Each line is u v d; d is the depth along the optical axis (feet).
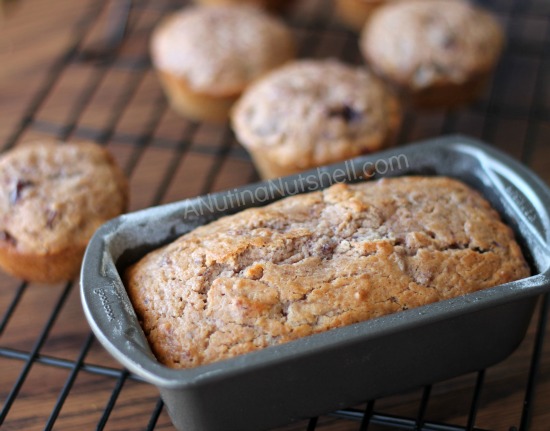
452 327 1.35
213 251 1.39
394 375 1.38
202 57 1.85
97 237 1.41
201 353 1.34
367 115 1.69
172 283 1.38
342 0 2.03
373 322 1.31
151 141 1.84
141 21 2.09
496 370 1.51
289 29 1.97
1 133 1.86
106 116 1.90
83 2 2.12
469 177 1.51
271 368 1.29
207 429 1.34
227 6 1.97
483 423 1.46
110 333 1.31
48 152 1.60
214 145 1.85
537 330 1.53
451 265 1.40
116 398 1.45
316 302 1.36
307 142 1.66
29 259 1.54
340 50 2.04
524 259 1.43
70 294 1.62
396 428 1.46
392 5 1.95
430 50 1.83
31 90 1.94
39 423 1.47
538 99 1.92
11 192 1.56
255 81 1.85
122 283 1.39
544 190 1.45
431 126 1.88
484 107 1.91
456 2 1.92
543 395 1.48
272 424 1.37
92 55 2.01
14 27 2.07
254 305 1.35
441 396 1.49
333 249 1.40
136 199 1.76
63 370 1.52
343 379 1.35
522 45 2.03
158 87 1.96
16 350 1.53
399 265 1.39
